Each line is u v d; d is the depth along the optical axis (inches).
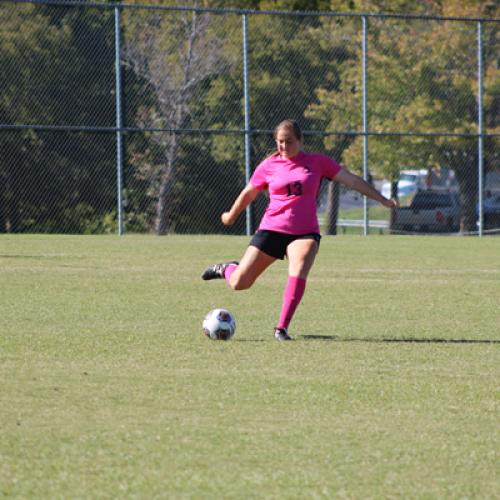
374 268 2427.4
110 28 4141.2
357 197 4227.4
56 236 3553.2
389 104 4136.3
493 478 691.4
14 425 807.7
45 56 4094.5
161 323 1423.5
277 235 1295.5
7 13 4065.0
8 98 4065.0
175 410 868.0
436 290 1927.9
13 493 647.1
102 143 4131.4
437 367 1095.6
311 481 677.9
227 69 4109.3
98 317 1480.1
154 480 675.4
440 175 4434.1
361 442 774.5
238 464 713.0
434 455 742.5
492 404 912.3
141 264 2427.4
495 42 4293.8
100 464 708.7
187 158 4097.0
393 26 4229.8
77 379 994.1
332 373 1047.0
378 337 1320.1
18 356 1123.9
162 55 4099.4
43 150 4109.3
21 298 1705.2
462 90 4192.9
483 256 2856.8
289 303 1277.1
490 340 1305.4
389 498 646.5
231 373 1037.2
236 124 4114.2
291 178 1286.9
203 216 4119.1
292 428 812.6
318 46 4173.2
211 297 1764.3
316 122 4158.5
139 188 4094.5
